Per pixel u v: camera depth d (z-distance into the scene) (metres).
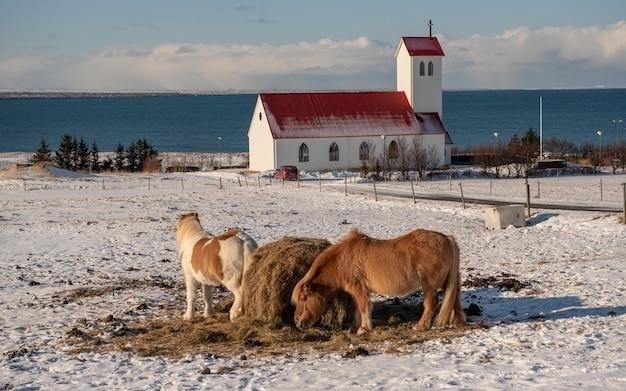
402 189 54.19
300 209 41.91
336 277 13.85
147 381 11.09
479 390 9.62
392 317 14.68
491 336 13.02
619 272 20.00
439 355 11.81
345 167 76.19
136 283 20.73
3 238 31.05
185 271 15.76
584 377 10.04
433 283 13.47
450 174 65.62
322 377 10.79
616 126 193.00
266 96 76.50
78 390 10.79
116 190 54.56
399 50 81.38
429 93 80.81
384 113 78.94
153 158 85.81
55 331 15.01
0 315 16.73
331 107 77.62
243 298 15.02
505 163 72.25
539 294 17.36
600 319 14.20
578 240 28.67
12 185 58.31
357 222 35.88
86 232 32.56
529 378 10.12
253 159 78.38
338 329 14.32
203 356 12.58
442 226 34.50
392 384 10.18
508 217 33.31
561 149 93.19
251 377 11.02
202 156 103.81
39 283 21.20
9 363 12.55
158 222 35.91
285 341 13.62
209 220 36.66
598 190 50.84
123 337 14.40
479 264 23.48
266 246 15.17
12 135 195.62
